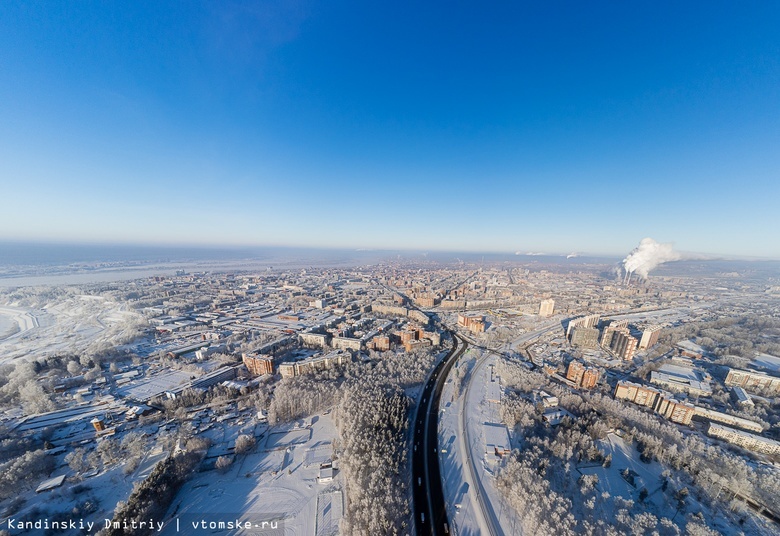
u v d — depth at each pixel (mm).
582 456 138000
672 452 134500
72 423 158125
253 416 167125
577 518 104625
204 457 134750
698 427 166750
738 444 151375
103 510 107750
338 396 180500
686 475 129000
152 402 177000
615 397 197000
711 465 131875
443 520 108500
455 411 179500
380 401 168500
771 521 110062
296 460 134250
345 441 139000
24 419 159375
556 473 125688
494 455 140125
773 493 117938
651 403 184500
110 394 188375
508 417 164500
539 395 192750
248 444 139625
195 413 169750
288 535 100812
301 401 169750
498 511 112375
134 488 114812
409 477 128375
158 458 133125
